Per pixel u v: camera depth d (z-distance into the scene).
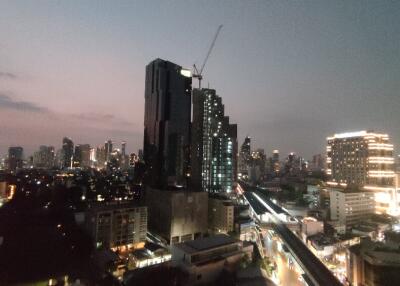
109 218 116.50
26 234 127.12
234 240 98.62
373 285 73.94
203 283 83.88
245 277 85.75
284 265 114.06
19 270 90.12
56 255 104.25
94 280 86.56
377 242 87.75
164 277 82.38
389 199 173.50
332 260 111.19
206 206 150.38
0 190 199.62
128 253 115.12
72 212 159.12
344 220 163.62
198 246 91.50
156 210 150.75
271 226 148.75
